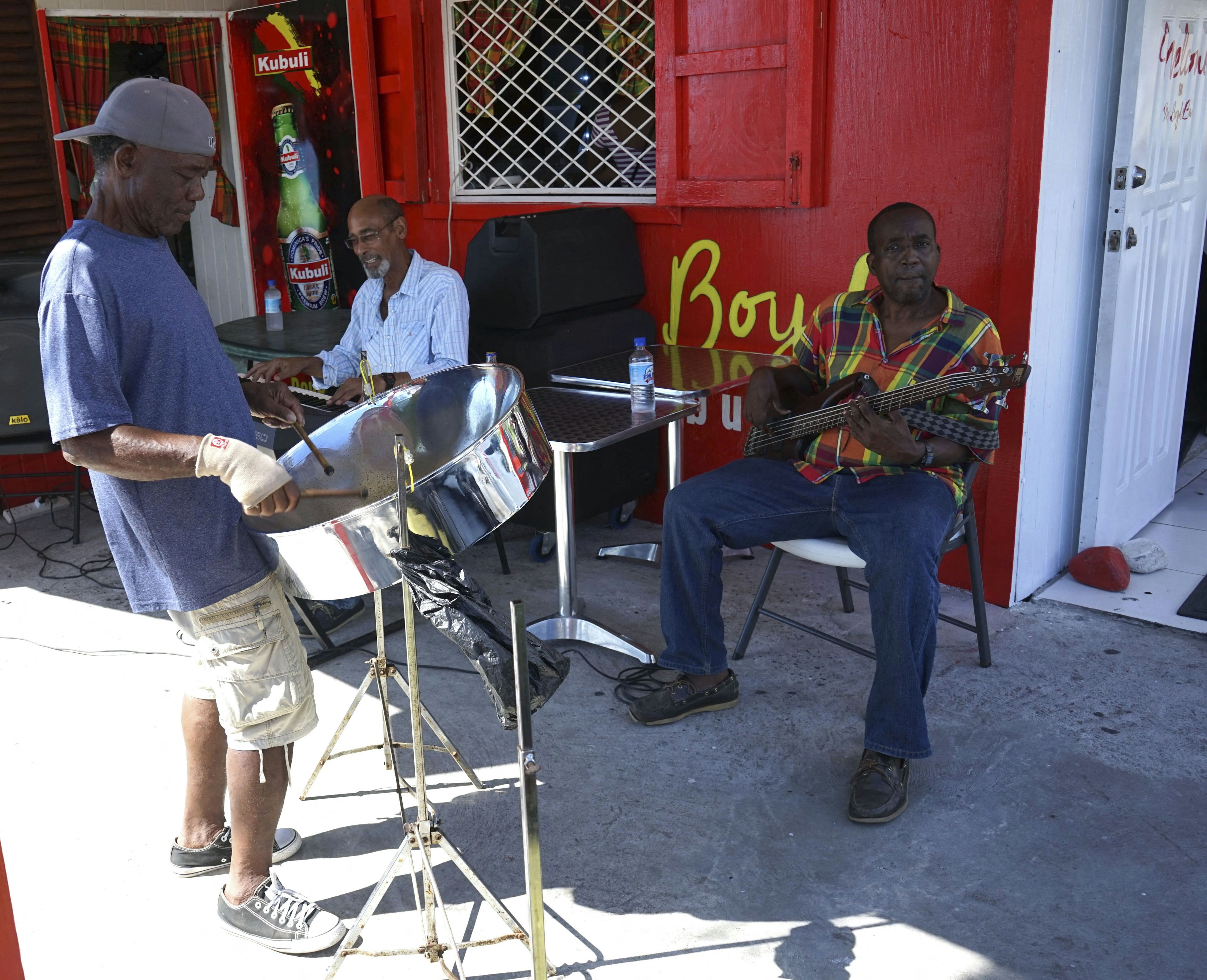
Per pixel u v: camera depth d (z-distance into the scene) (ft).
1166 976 6.38
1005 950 6.63
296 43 16.06
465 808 8.29
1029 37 9.66
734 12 11.59
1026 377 8.03
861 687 9.86
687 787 8.47
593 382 11.15
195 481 6.19
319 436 7.54
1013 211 10.13
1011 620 11.03
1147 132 10.89
